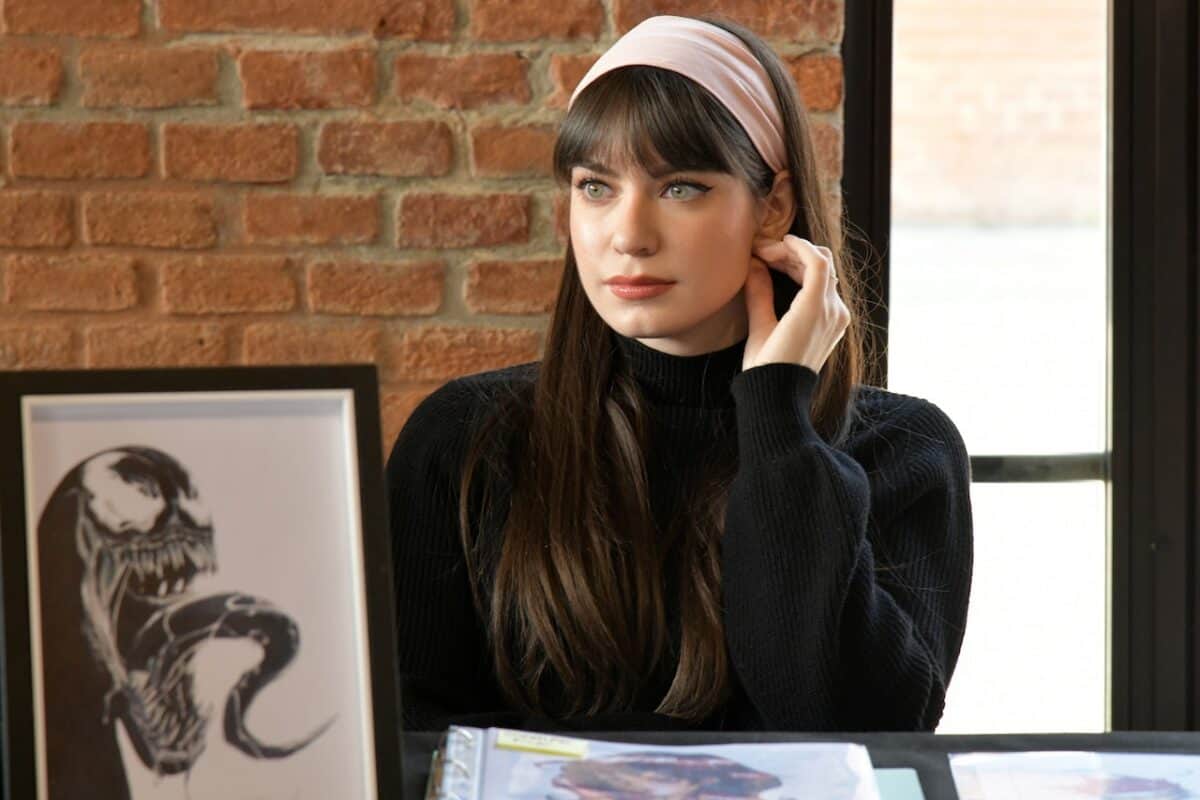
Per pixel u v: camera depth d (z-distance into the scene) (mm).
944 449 1590
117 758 872
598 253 1385
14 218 2072
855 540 1347
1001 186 2354
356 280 2129
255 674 888
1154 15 2258
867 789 957
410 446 1585
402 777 899
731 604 1384
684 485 1515
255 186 2104
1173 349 2297
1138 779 995
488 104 2115
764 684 1367
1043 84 2326
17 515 863
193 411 895
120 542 881
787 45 2121
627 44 1411
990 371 2375
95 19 2059
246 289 2113
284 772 885
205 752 880
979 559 2383
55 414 878
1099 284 2357
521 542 1473
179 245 2100
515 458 1539
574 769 980
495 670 1507
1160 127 2268
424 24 2096
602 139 1367
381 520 898
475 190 2129
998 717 2398
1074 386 2369
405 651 1513
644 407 1513
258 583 894
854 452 1555
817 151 2131
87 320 2102
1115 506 2326
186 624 884
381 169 2111
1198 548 2318
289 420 904
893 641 1386
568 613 1451
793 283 1533
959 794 972
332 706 893
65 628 871
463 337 2146
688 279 1375
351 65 2092
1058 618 2385
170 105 2080
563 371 1530
